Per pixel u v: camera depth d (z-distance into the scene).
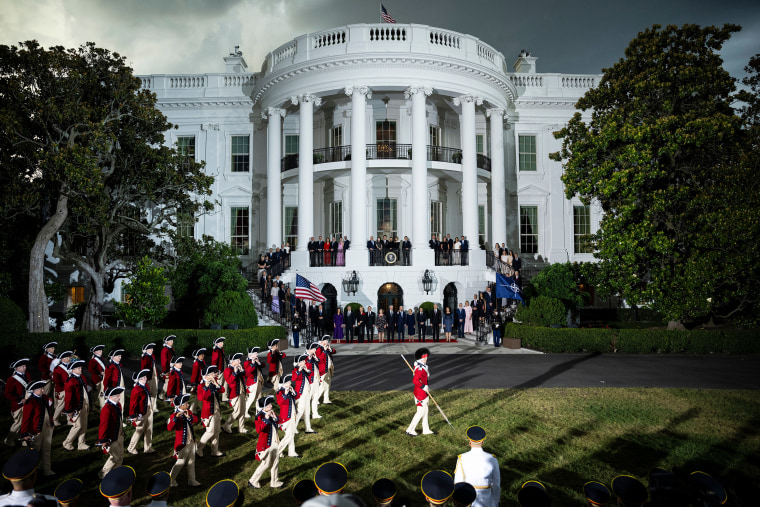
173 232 26.19
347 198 29.94
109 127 21.83
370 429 10.20
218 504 4.32
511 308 24.69
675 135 19.62
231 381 10.33
